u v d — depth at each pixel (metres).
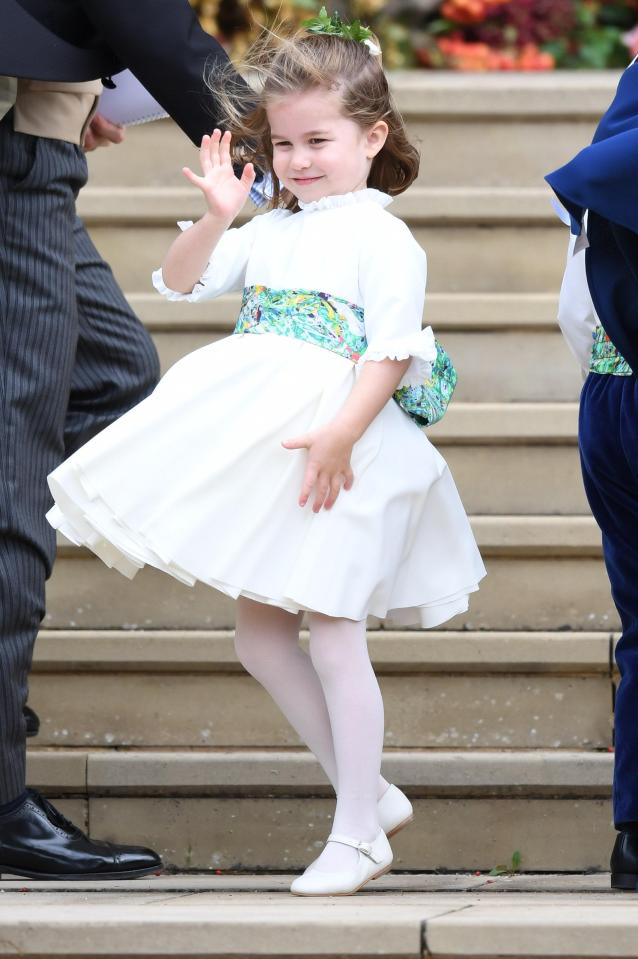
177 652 9.70
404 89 13.90
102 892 7.97
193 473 7.34
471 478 11.14
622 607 7.95
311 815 9.09
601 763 8.98
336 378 7.54
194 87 8.19
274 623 7.88
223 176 7.76
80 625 10.45
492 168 13.96
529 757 9.04
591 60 21.52
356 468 7.48
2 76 7.87
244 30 17.69
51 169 8.23
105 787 9.13
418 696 9.71
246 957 6.27
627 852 7.81
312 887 7.29
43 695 9.84
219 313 11.91
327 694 7.49
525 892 7.96
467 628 10.37
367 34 8.17
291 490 7.39
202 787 9.09
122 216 12.82
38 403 8.15
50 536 8.20
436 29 21.09
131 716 9.79
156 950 6.30
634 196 6.76
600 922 6.18
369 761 7.43
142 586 10.44
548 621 10.34
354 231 7.78
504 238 12.93
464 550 7.92
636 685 7.79
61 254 8.31
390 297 7.55
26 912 6.58
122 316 9.41
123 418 7.52
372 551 7.38
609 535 7.97
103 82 9.02
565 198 6.93
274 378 7.56
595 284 7.25
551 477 11.10
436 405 7.89
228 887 8.17
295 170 7.90
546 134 13.92
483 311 11.99
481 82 14.58
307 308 7.70
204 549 7.21
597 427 7.81
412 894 7.80
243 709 9.75
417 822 9.05
